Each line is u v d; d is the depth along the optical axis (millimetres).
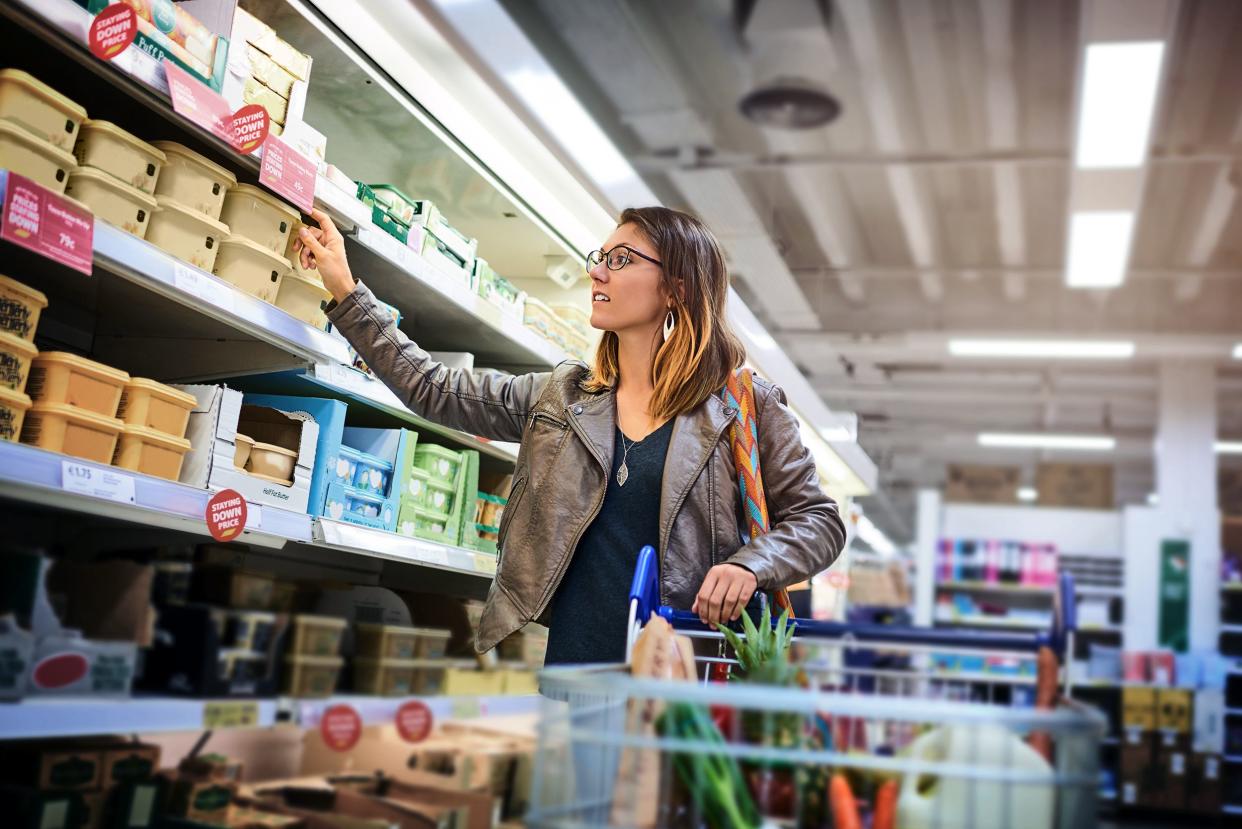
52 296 2109
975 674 1861
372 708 2252
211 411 1965
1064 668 2109
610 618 1833
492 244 3350
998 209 9609
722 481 1923
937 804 1048
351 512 2398
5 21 1655
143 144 1776
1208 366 13039
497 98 2346
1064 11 6727
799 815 1080
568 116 2500
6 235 1439
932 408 16797
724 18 6801
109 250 1653
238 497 1933
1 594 1533
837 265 11250
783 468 1978
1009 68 7309
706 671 1591
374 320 2133
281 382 2449
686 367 1937
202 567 1932
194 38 1859
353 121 2576
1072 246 8547
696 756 1080
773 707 988
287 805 2109
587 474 1926
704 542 1887
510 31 2262
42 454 1553
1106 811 9906
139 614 1735
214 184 1954
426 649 2562
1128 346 11719
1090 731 965
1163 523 11609
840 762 1027
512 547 1952
